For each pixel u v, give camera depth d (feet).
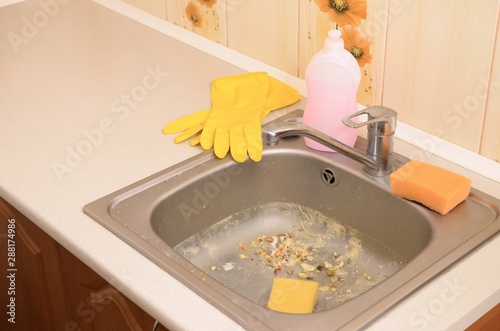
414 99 5.10
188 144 5.31
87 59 6.51
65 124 5.57
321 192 5.26
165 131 5.41
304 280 4.70
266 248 5.19
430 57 4.87
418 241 4.66
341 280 4.87
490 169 4.80
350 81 4.91
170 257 4.20
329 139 4.88
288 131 4.99
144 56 6.53
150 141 5.34
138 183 4.84
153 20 7.04
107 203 4.65
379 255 4.96
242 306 3.82
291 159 5.26
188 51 6.59
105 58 6.51
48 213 4.60
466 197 4.62
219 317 3.77
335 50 4.88
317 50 5.64
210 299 3.86
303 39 5.70
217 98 5.71
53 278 5.21
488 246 4.24
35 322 5.83
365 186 4.92
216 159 5.14
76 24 7.15
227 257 5.11
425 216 4.56
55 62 6.48
